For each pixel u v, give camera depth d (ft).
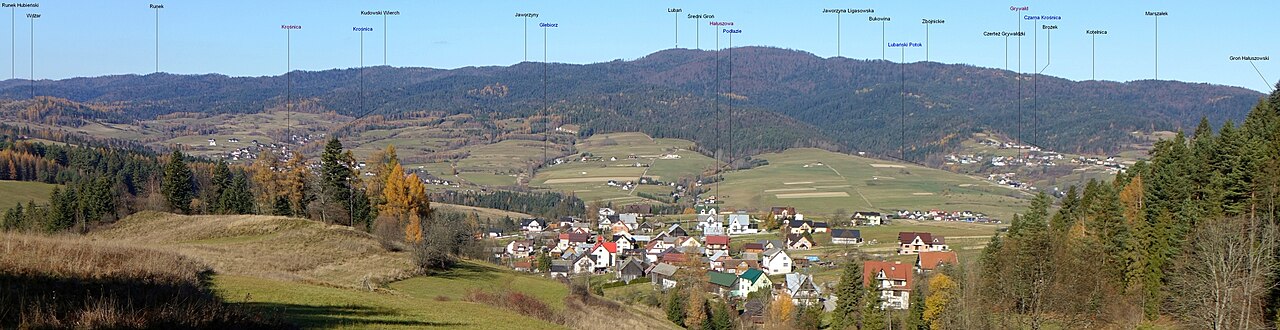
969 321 146.61
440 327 101.86
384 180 292.40
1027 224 203.10
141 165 487.20
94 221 260.62
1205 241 136.05
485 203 588.91
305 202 277.64
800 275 288.30
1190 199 165.58
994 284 149.89
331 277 160.97
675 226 477.77
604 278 346.13
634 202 616.39
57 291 69.72
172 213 257.75
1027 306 143.23
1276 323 131.44
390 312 108.17
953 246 373.40
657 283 321.11
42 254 81.35
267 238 208.44
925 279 238.07
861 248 396.16
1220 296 129.39
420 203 261.85
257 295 102.58
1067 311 142.61
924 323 189.06
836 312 209.26
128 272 80.94
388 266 188.85
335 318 95.14
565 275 324.80
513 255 400.88
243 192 297.94
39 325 59.57
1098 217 181.37
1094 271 150.00
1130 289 165.89
